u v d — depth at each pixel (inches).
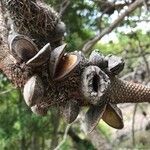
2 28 10.4
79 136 49.0
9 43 9.7
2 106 35.3
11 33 10.2
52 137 35.4
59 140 41.3
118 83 10.2
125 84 10.2
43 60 9.5
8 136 34.9
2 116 35.2
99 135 34.6
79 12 33.6
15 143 35.8
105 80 9.6
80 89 9.8
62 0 29.9
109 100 10.1
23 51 9.6
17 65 10.0
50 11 10.8
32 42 9.6
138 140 50.4
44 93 9.9
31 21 10.5
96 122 10.0
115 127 10.4
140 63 38.4
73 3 32.6
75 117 10.1
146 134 50.1
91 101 9.6
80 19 33.8
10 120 35.1
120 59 10.2
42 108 10.3
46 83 9.8
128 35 33.2
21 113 34.7
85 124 10.2
